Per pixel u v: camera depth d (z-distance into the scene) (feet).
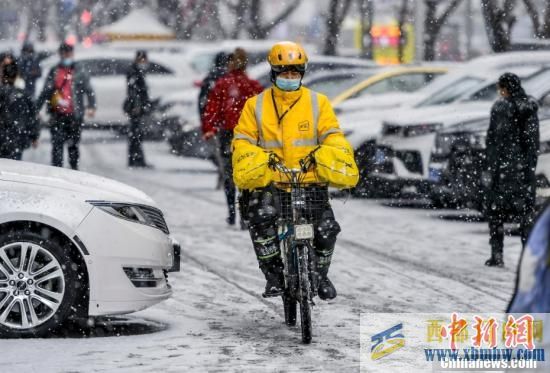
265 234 61.77
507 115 89.04
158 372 54.24
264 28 281.74
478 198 109.91
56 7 355.36
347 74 154.81
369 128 134.10
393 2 321.32
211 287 80.89
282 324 67.46
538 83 112.27
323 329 65.67
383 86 152.87
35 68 173.78
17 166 66.44
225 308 73.15
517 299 37.70
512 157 89.51
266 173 60.39
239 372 54.24
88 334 64.34
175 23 317.22
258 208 61.36
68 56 135.13
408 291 79.41
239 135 62.69
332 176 60.44
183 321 68.69
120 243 62.39
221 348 60.18
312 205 61.72
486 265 91.35
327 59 183.32
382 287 81.10
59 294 61.77
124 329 65.92
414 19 229.86
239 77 107.76
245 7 287.28
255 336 63.62
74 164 137.39
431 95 133.80
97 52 230.89
